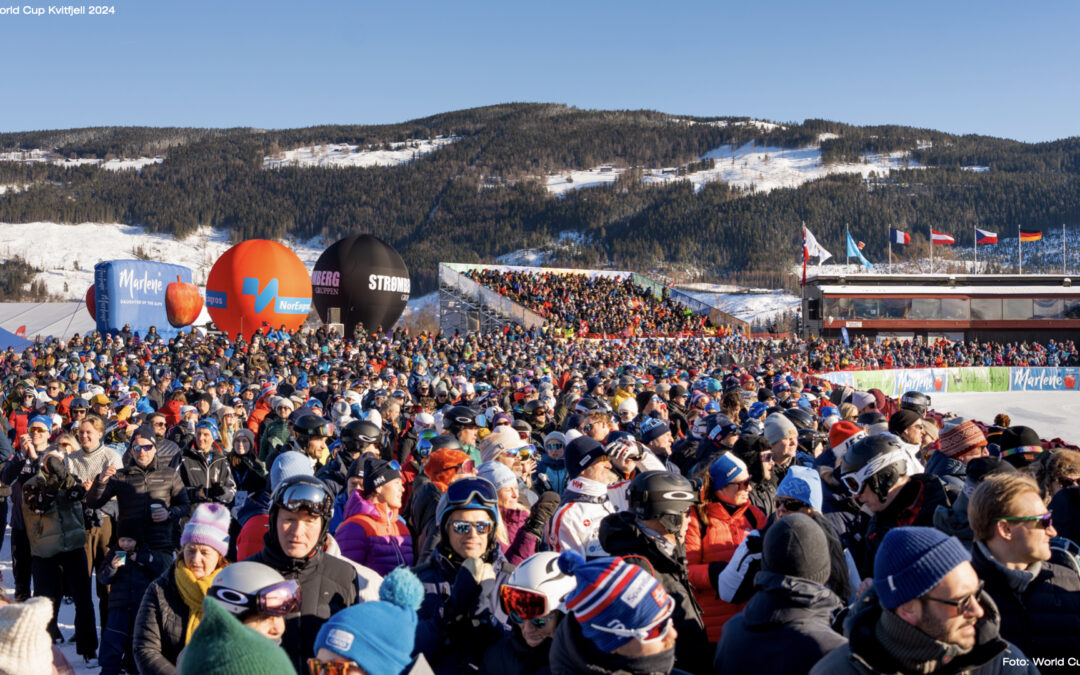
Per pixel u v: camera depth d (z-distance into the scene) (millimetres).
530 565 3275
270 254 39562
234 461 7789
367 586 4156
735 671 3213
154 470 6387
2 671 2301
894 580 2594
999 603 3480
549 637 3215
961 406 41500
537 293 61844
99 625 8055
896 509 4551
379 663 2777
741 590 4055
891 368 48438
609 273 70750
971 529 3947
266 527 4836
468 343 36062
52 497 6977
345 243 45688
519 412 11211
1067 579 3547
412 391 17797
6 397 17141
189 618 3844
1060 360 54250
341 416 10641
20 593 8242
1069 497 4766
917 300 60812
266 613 3008
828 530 4230
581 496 4902
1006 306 61031
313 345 31781
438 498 5234
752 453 5621
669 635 2656
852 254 64312
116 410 11562
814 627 3107
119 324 37812
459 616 3691
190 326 40000
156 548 6137
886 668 2654
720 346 48531
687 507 3885
